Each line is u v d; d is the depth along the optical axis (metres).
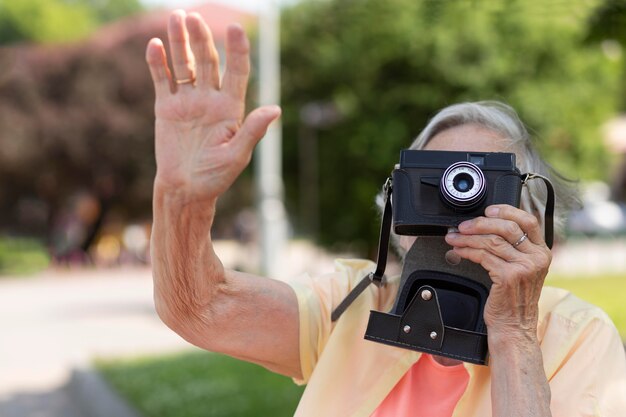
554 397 1.45
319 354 1.68
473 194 1.40
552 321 1.53
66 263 23.95
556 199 1.72
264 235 11.86
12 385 7.23
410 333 1.46
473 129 1.64
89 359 7.78
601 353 1.50
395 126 10.20
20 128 23.55
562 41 9.29
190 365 6.85
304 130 11.95
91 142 23.91
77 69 24.20
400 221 1.45
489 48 9.45
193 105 1.41
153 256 1.54
